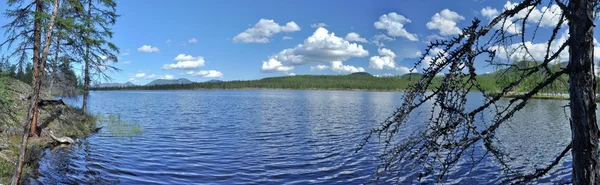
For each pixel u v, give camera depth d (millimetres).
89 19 16750
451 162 2484
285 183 11906
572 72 2186
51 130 18359
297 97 102500
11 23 13117
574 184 2252
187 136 21859
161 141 19500
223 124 29406
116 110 44688
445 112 2203
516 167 13742
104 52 20750
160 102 68750
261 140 20875
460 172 12555
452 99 2160
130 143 18422
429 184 11062
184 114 39594
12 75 14641
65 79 20031
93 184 11023
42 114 19219
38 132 17344
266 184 11758
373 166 13969
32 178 11125
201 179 12148
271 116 37906
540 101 59188
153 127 26219
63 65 15719
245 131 24938
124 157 14961
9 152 13391
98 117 28672
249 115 39000
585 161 2166
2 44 13062
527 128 26000
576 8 2115
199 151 16969
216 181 11969
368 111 46031
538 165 14211
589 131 2137
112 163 13766
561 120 31766
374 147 17812
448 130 2258
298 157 15906
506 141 19953
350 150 17375
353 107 54656
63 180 11211
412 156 2484
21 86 19688
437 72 2186
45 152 14922
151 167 13477
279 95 121938
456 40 2158
